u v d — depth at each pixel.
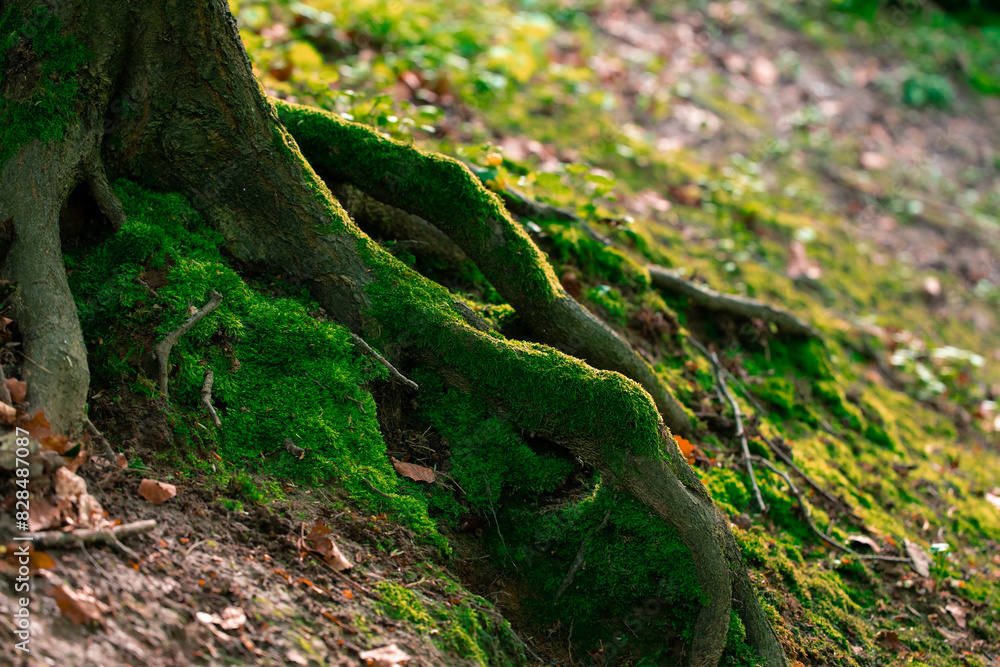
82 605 1.89
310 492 2.61
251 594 2.18
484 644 2.46
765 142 7.61
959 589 3.70
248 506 2.44
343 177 3.31
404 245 3.43
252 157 2.94
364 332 2.96
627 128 6.58
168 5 2.67
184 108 2.84
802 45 9.63
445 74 5.82
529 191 4.48
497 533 2.90
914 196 7.86
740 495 3.53
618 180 5.73
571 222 4.23
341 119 3.31
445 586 2.54
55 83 2.64
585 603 2.86
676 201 5.89
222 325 2.74
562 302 3.29
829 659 3.05
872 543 3.69
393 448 2.92
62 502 2.06
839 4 10.91
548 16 8.28
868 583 3.53
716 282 5.07
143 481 2.30
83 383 2.31
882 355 5.60
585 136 6.10
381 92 5.14
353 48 5.84
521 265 3.23
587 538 2.87
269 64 4.61
